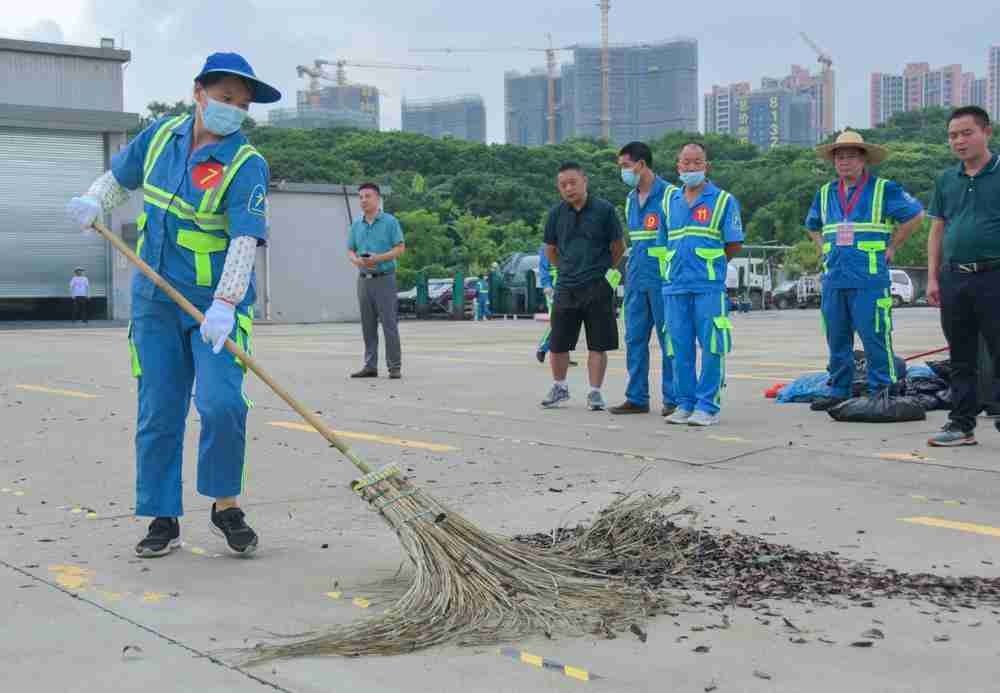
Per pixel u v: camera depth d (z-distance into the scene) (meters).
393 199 81.06
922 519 4.89
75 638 3.34
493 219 87.44
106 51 31.78
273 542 4.60
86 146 31.48
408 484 3.81
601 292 8.64
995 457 6.44
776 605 3.63
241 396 4.29
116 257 31.73
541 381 11.30
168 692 2.90
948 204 6.75
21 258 30.67
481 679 2.99
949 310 6.74
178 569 4.16
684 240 7.77
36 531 4.79
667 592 3.78
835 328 8.53
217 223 4.29
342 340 19.98
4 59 30.75
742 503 5.25
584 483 5.80
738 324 27.64
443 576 3.54
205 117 4.18
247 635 3.37
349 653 3.18
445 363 13.78
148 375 4.32
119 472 6.22
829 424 7.87
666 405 8.47
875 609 3.59
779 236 84.12
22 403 9.41
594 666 3.09
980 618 3.50
